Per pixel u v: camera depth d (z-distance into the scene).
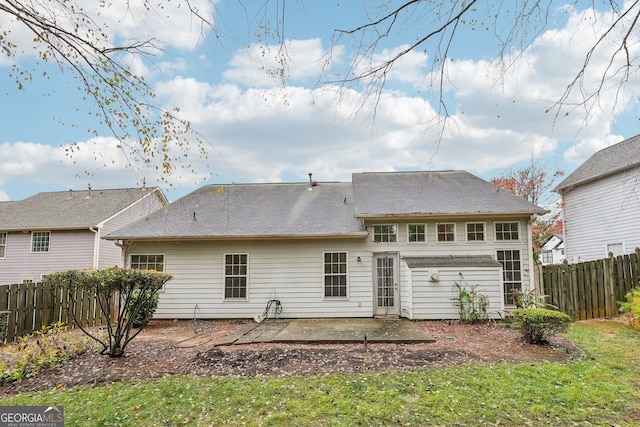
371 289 11.56
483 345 7.25
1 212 20.09
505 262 11.36
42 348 6.26
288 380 5.25
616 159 15.37
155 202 20.81
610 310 9.98
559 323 6.89
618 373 5.48
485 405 4.39
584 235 16.92
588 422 4.02
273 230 11.66
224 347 7.54
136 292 9.64
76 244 17.88
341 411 4.28
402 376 5.34
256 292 11.79
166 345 7.68
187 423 4.11
